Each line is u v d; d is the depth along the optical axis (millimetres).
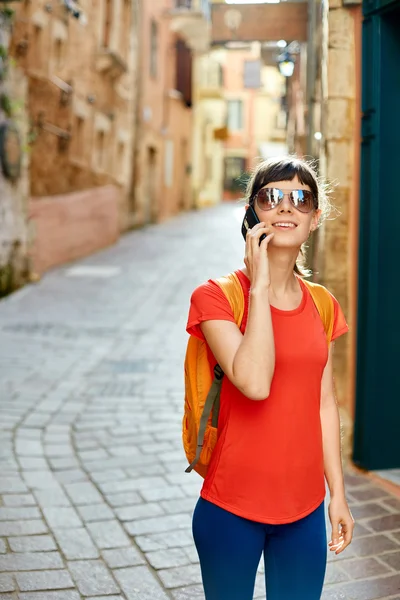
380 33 4207
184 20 24500
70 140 14883
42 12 12617
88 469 4578
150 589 3113
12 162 11180
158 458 4805
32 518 3791
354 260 4598
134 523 3775
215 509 1949
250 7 7453
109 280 12820
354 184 4594
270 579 2008
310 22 7117
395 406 4465
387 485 4246
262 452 1915
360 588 3123
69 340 8547
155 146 23500
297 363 1923
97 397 6285
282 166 1951
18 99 11492
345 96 4562
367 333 4391
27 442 5082
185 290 12062
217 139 36250
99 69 16594
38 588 3082
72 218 15031
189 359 2045
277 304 1964
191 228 22797
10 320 9602
